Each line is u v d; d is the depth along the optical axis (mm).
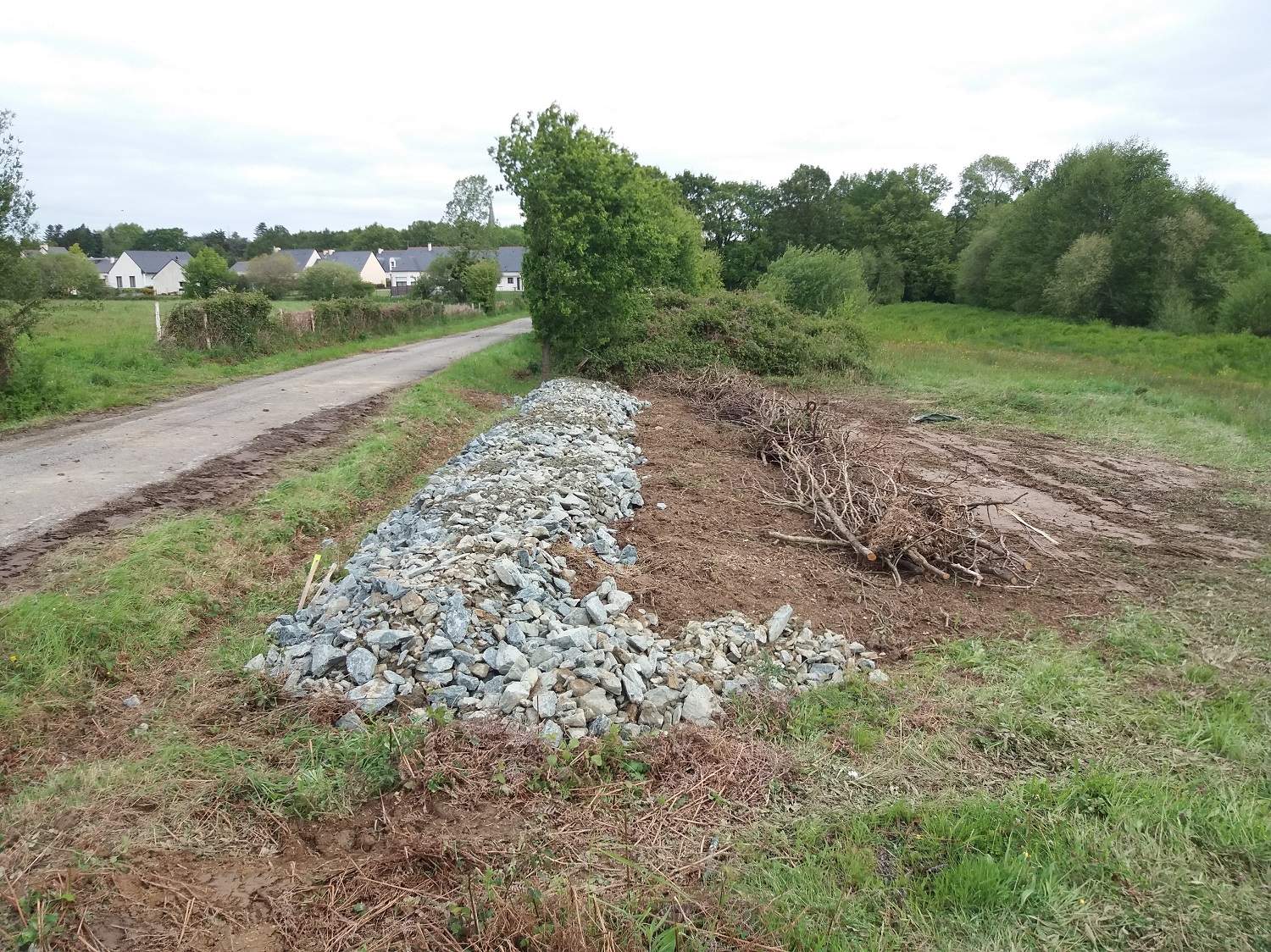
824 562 7633
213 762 4344
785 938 3248
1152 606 7117
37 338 18609
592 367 19234
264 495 8828
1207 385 20656
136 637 5637
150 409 13961
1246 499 10984
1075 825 3986
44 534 7184
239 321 21438
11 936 3086
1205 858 3820
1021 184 77000
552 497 7945
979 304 55188
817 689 5352
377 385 18016
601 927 3182
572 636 5199
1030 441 14812
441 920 3295
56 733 4656
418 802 4008
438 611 5336
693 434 13344
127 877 3482
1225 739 4805
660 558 7109
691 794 4160
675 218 31125
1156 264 39312
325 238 119062
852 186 74500
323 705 4734
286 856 3719
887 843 3877
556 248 17516
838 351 22016
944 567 7703
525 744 4348
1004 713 5086
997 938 3301
